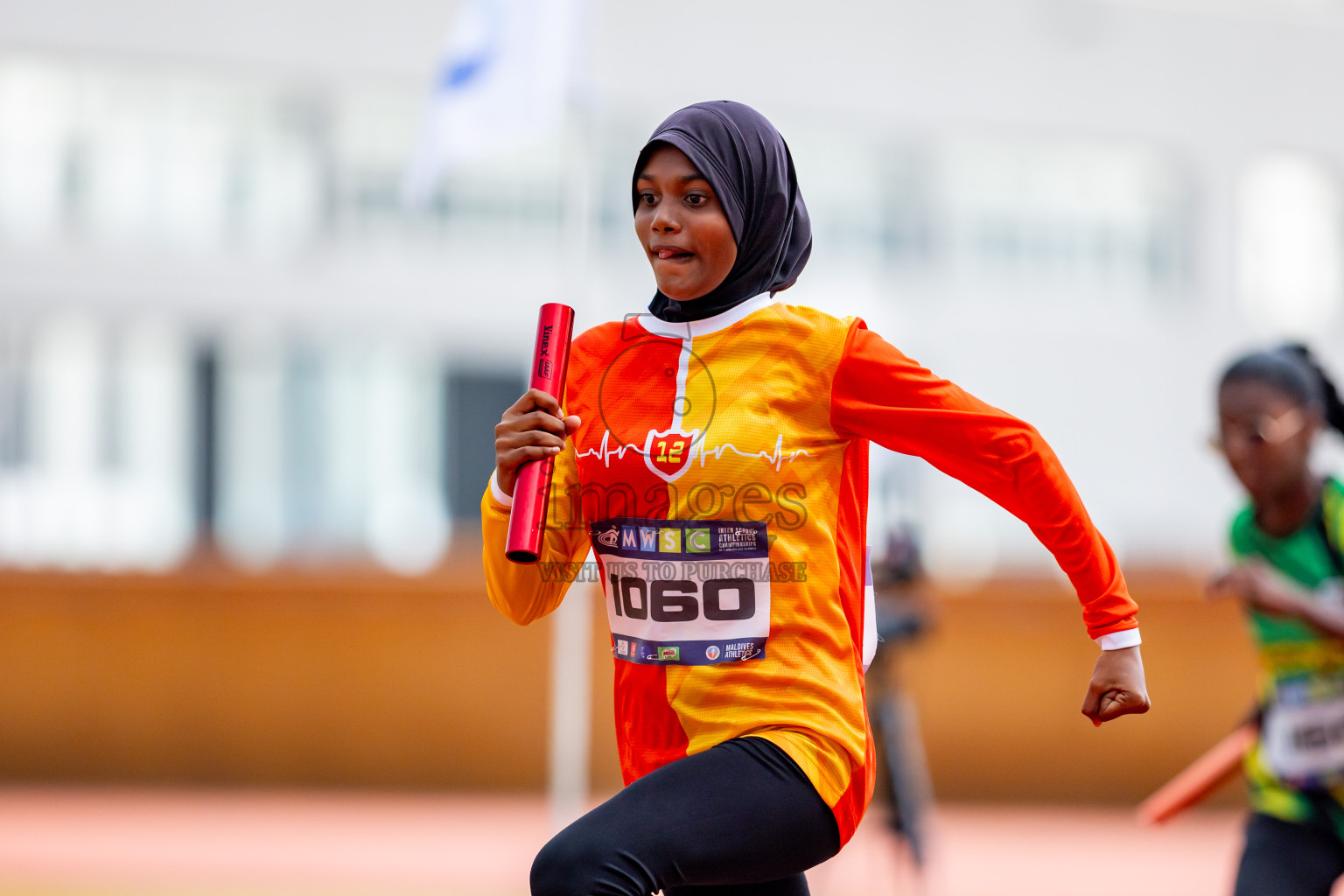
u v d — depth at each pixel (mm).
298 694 24578
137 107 35250
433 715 24688
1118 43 40594
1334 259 41812
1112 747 24719
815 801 5750
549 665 24891
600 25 37156
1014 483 5941
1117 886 18109
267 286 35812
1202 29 41125
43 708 24297
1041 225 40312
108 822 21516
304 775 24453
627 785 6234
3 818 21656
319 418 36031
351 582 24703
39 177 34688
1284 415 9094
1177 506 40125
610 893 5352
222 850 19422
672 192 6164
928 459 6148
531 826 21875
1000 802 24438
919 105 39406
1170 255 41094
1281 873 8547
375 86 36469
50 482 34250
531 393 5977
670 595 6055
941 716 24438
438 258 36938
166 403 35188
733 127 6211
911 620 15984
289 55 35906
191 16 35375
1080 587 6051
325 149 36281
